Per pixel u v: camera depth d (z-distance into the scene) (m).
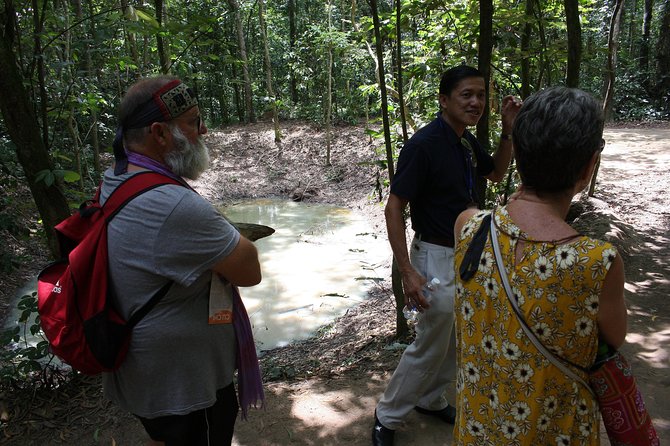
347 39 11.63
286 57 16.50
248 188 11.55
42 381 3.18
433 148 2.09
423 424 2.54
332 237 7.80
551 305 1.03
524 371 1.08
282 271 6.39
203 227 1.41
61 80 5.86
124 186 1.44
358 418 2.67
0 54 2.64
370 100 14.47
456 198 2.14
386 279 5.88
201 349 1.53
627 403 1.09
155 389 1.50
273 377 3.34
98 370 1.45
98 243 1.42
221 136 14.38
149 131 1.47
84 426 2.69
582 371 1.08
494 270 1.11
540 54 3.70
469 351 1.19
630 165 8.72
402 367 2.27
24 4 3.46
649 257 4.65
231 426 1.77
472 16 3.88
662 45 16.38
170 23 3.60
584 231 5.12
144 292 1.42
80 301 1.42
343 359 3.56
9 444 2.56
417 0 3.64
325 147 12.97
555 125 1.02
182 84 1.51
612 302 1.02
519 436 1.11
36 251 6.65
